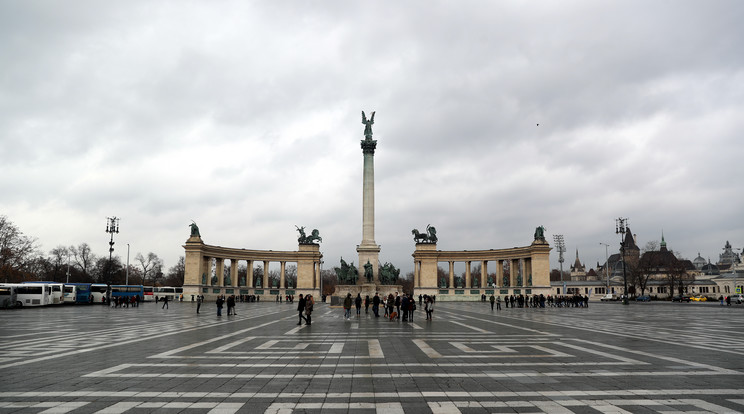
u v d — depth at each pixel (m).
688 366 18.62
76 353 22.50
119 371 17.62
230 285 122.44
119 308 76.88
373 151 105.31
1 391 14.28
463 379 16.05
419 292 129.12
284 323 42.31
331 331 34.12
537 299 84.12
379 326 38.72
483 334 31.84
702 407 12.38
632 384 15.20
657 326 39.38
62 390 14.41
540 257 115.44
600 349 23.80
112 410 12.10
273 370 17.81
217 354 22.12
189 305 91.44
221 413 11.84
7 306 76.44
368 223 102.38
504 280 124.25
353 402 12.92
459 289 127.12
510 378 16.20
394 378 16.23
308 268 133.12
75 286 93.62
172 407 12.41
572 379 16.03
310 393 14.00
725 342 27.09
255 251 129.88
